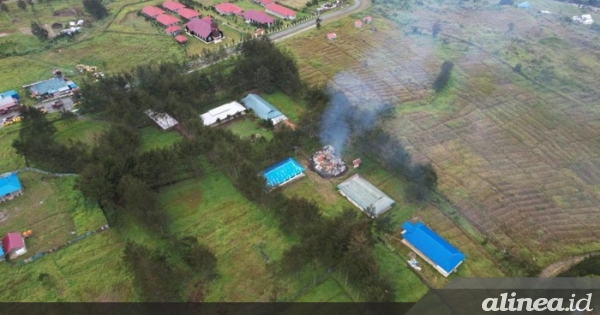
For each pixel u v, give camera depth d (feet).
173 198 228.22
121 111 274.98
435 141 272.72
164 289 166.91
